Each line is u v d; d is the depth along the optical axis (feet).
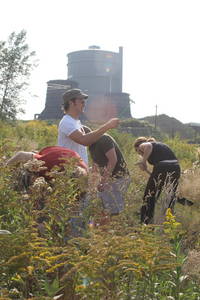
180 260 10.90
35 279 9.71
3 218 12.11
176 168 21.93
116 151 19.15
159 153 22.84
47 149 14.84
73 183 12.19
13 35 116.67
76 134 17.79
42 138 55.83
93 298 8.50
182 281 10.78
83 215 12.22
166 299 10.04
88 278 9.20
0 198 11.88
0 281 9.24
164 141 72.64
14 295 9.39
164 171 21.57
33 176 13.79
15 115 109.70
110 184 14.97
